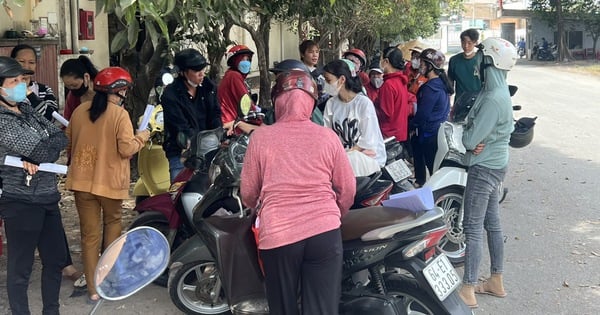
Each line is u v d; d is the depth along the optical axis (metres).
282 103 3.46
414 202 3.76
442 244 5.64
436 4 27.28
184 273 4.55
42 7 11.90
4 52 10.41
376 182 5.00
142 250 2.77
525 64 45.03
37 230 4.15
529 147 11.86
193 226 4.50
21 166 4.03
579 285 5.25
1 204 4.09
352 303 3.72
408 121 7.98
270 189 3.34
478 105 4.62
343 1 9.30
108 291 2.65
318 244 3.31
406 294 3.78
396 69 7.19
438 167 5.74
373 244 3.66
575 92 23.50
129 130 4.76
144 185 5.67
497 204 4.92
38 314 4.75
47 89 5.90
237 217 4.23
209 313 4.66
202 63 5.73
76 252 6.08
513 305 4.87
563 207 7.59
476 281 4.80
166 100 5.71
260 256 3.47
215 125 6.06
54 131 4.16
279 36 27.98
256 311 4.08
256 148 3.40
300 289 3.43
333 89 5.41
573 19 47.66
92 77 5.70
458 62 7.83
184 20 4.91
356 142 5.35
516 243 6.27
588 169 9.80
